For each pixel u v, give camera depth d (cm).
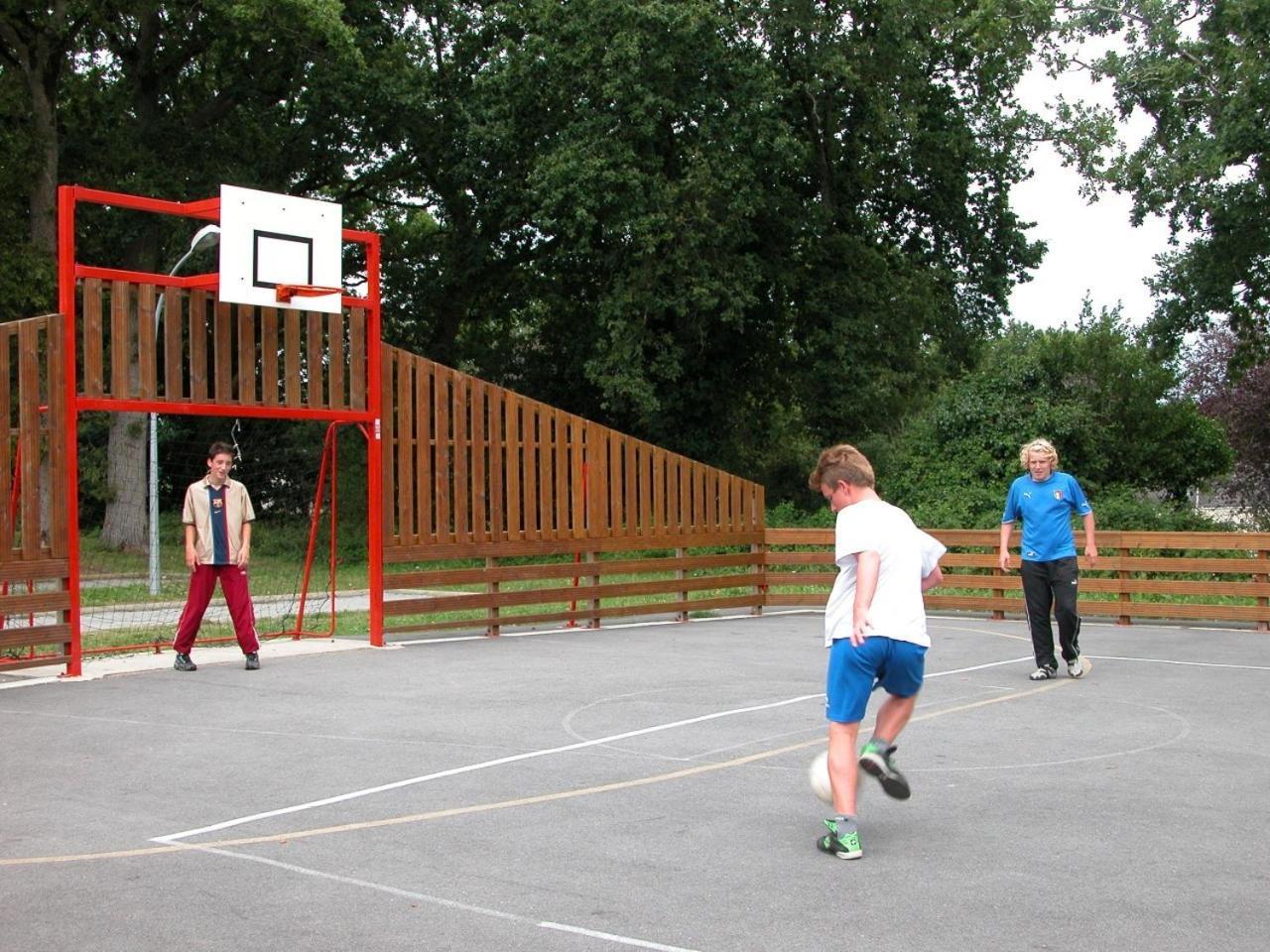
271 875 561
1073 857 587
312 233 1326
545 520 1581
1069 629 1152
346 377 1425
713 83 2720
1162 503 2431
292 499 2538
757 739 868
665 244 2717
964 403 2506
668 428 3231
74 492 1167
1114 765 788
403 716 958
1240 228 2434
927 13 2764
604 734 886
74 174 2862
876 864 575
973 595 1909
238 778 750
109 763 795
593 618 1644
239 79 3081
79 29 2745
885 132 2894
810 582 1870
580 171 2627
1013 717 959
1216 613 1656
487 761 798
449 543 1484
